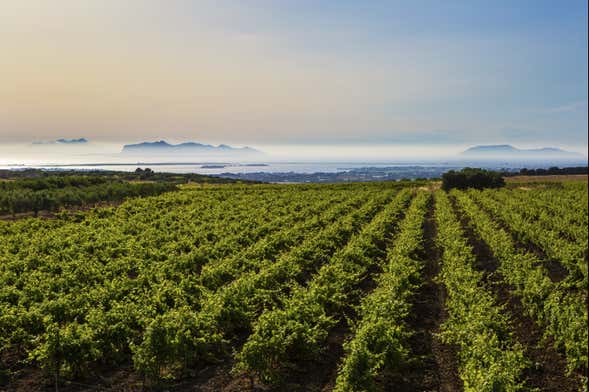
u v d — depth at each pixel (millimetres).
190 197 49250
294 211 38375
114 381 10820
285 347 10750
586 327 11586
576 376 10906
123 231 27516
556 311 12359
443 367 11359
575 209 38531
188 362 11070
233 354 11188
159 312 13258
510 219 31328
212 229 27953
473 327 11148
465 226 32188
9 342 11586
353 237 23453
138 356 10156
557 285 15352
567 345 11086
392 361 10703
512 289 17219
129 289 15375
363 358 9805
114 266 18250
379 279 16469
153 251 21031
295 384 10570
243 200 45500
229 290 13531
